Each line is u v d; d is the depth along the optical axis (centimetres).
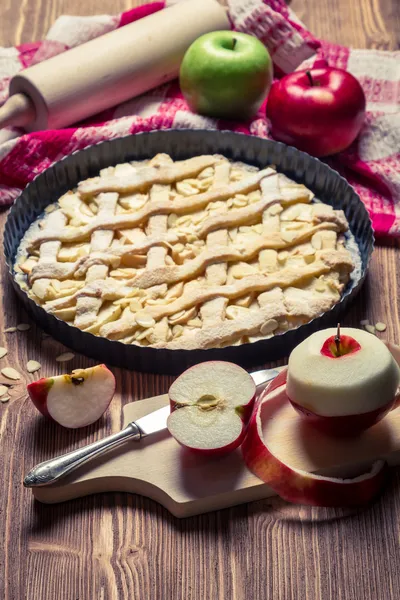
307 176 115
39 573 91
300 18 137
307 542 92
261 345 100
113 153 117
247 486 93
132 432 95
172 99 128
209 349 99
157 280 105
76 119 124
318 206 111
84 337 101
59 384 97
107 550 92
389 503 94
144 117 125
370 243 107
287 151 115
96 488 94
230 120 124
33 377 102
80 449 94
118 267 107
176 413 94
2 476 96
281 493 93
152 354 100
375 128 122
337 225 110
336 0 138
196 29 126
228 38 122
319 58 129
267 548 92
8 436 98
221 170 114
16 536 93
